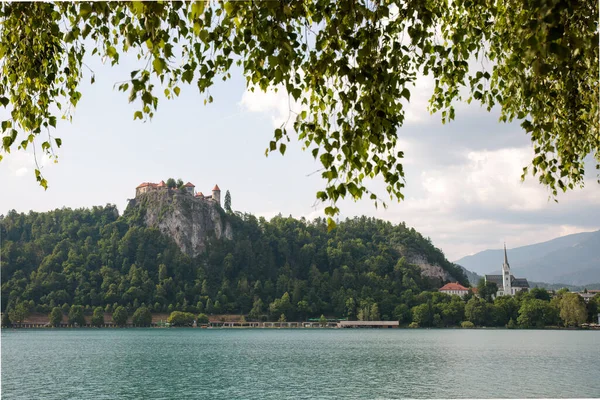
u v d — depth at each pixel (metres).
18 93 7.70
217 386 44.03
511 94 7.48
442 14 7.93
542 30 4.35
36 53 7.52
